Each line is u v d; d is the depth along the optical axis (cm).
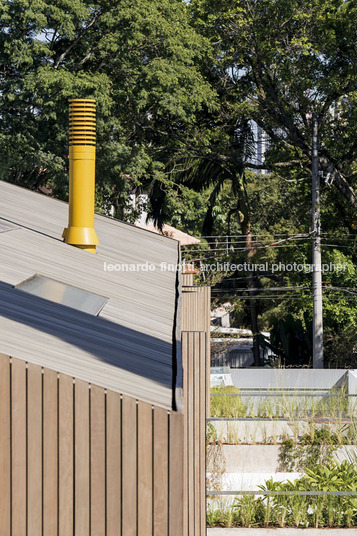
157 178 3872
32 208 1538
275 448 1536
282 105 4300
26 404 433
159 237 1570
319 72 4262
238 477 1487
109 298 786
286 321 4562
